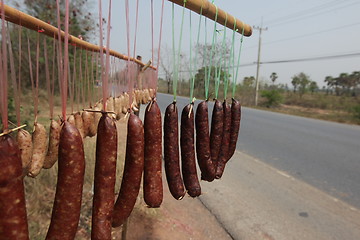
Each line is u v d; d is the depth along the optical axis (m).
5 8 1.15
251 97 35.53
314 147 8.70
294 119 17.75
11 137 0.89
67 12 0.95
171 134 1.55
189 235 3.44
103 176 1.19
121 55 3.79
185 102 20.38
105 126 1.16
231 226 3.69
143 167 1.50
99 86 3.36
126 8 1.17
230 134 1.96
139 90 5.03
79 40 2.32
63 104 1.05
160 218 3.73
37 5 7.53
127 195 1.38
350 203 4.54
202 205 4.26
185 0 1.30
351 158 7.48
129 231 3.39
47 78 1.44
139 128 1.33
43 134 1.52
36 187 3.57
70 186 1.06
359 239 3.52
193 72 1.51
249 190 4.92
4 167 0.85
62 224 1.07
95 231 1.18
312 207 4.34
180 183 1.61
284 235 3.54
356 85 57.94
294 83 61.56
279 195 4.76
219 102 1.76
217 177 1.86
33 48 6.93
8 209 0.87
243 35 1.80
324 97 48.22
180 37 1.38
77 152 1.06
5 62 0.87
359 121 18.70
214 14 1.50
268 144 8.84
